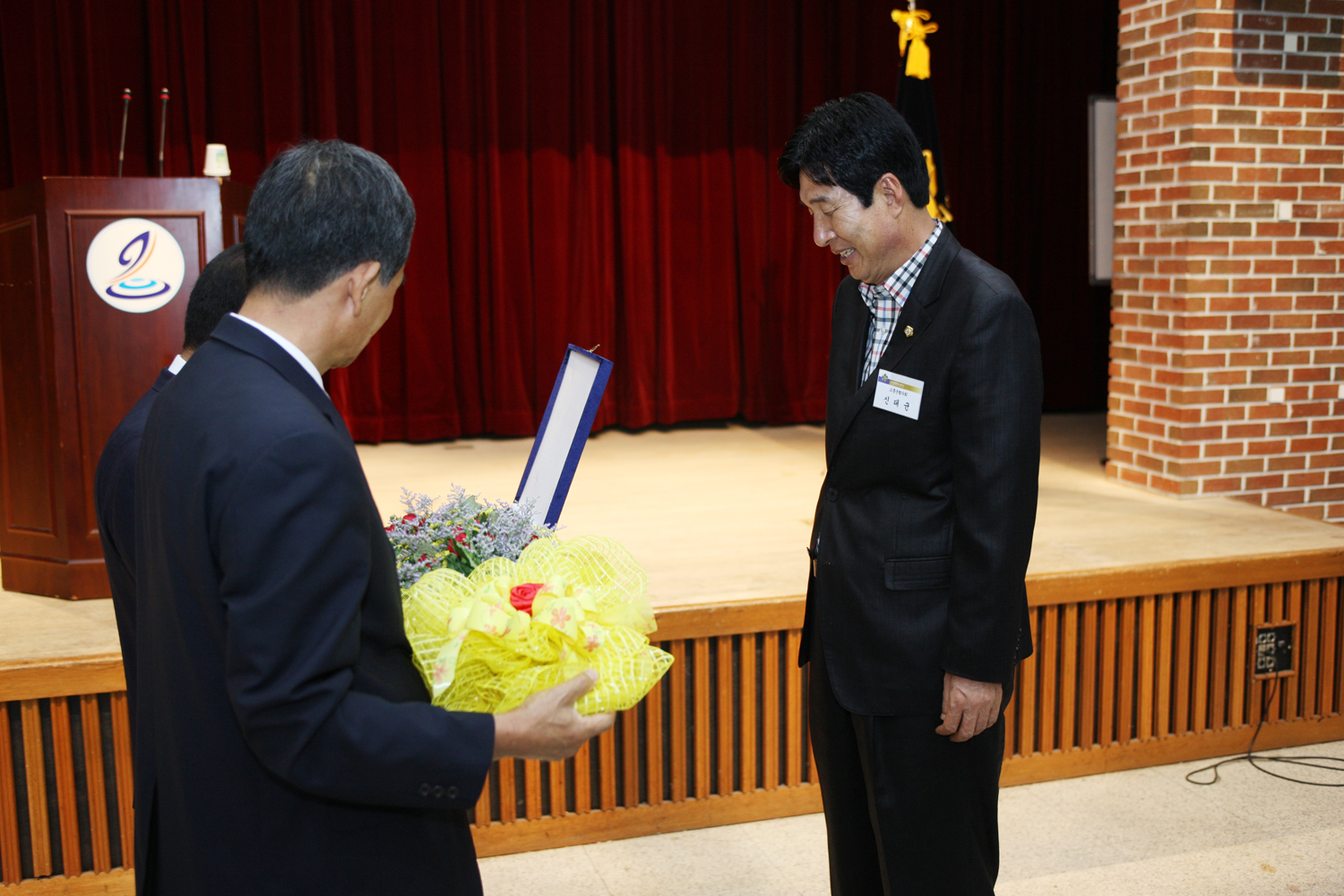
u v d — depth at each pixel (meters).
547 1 5.09
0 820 2.15
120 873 2.22
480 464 4.56
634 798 2.45
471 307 5.20
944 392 1.49
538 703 1.01
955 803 1.57
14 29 4.61
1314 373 3.69
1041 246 6.02
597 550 1.31
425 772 0.93
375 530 1.02
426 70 4.97
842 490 1.64
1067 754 2.71
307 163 1.01
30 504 2.74
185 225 2.73
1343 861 2.28
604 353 5.41
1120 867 2.27
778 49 5.46
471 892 1.13
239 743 0.97
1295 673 2.86
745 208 5.50
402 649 1.09
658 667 1.15
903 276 1.55
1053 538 3.01
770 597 2.49
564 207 5.24
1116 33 5.98
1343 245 3.67
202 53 4.77
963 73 5.82
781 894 2.19
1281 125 3.55
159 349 2.72
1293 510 3.74
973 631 1.44
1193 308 3.54
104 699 2.21
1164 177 3.62
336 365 1.08
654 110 5.32
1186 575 2.71
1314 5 3.53
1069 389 6.12
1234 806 2.55
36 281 2.64
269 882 0.98
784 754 2.58
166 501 0.96
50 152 4.68
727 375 5.60
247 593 0.89
